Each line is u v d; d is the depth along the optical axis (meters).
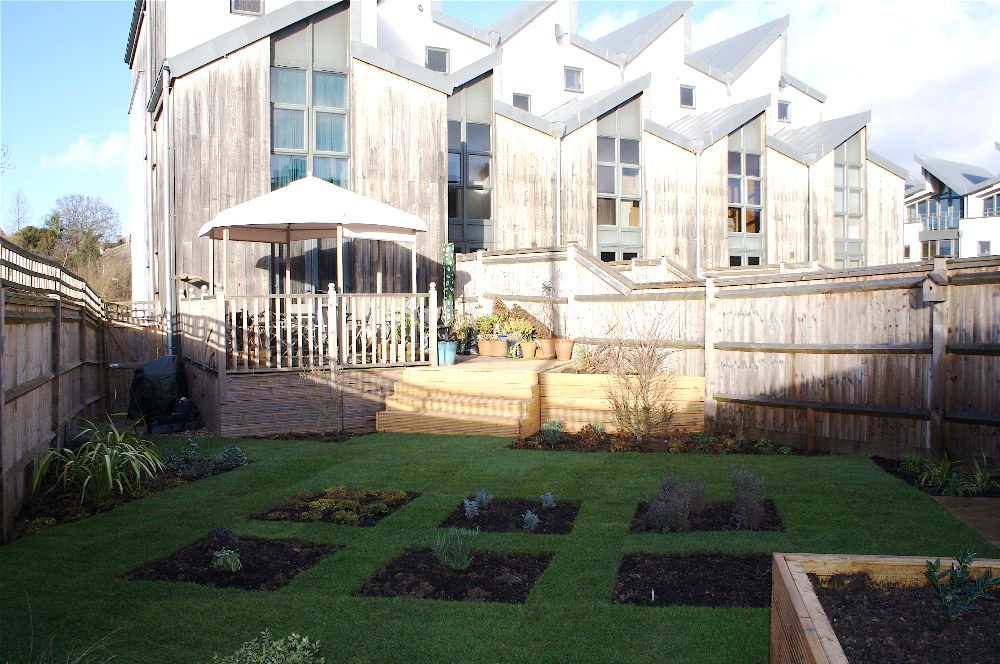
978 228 40.34
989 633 3.29
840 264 26.47
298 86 15.10
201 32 16.70
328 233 13.77
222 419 10.86
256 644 3.96
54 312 8.30
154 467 8.13
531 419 10.85
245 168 14.50
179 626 4.49
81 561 5.61
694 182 22.98
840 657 2.85
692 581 5.16
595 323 13.23
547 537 6.06
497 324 14.47
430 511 6.83
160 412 12.10
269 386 11.09
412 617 4.62
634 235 22.14
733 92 33.00
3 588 5.08
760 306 10.09
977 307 7.80
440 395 11.58
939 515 6.46
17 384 6.79
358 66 15.58
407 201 15.89
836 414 9.20
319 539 6.09
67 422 9.30
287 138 15.04
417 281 15.95
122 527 6.44
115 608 4.75
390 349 12.34
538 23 28.30
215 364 11.36
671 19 31.30
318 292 15.18
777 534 6.03
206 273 14.26
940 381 8.07
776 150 24.78
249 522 6.59
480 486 7.72
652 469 8.41
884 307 8.70
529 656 4.14
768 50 34.03
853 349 8.97
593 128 21.45
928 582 3.80
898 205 27.80
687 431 10.81
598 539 5.99
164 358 12.91
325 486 7.81
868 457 8.84
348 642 4.30
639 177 22.22
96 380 13.73
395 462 8.90
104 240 49.03
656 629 4.41
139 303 17.41
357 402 11.66
